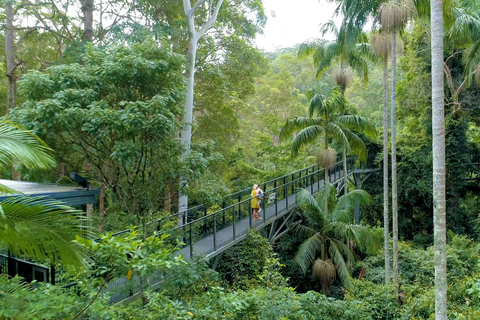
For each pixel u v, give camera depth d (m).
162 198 8.34
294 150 11.85
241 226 9.99
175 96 7.90
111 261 3.71
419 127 17.95
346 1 9.91
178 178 8.03
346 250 11.21
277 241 13.02
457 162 15.95
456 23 10.57
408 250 13.05
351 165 18.31
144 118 6.64
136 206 7.87
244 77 16.84
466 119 16.25
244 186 16.48
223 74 15.29
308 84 33.59
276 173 16.89
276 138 28.05
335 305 7.70
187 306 4.79
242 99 18.84
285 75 28.09
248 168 17.25
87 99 7.05
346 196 11.21
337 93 11.43
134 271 3.98
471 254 11.41
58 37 15.34
